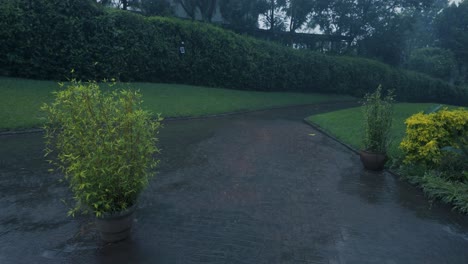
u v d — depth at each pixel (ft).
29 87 39.52
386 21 112.47
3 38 39.91
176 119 42.29
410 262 11.69
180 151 26.71
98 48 47.80
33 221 13.73
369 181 20.80
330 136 35.55
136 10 78.89
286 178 20.84
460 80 143.43
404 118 40.93
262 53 74.59
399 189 19.45
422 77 109.60
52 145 25.59
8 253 11.36
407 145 21.43
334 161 25.46
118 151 11.53
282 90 82.74
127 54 51.70
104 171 10.89
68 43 44.75
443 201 17.29
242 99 61.98
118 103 12.35
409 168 21.53
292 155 26.94
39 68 43.47
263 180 20.25
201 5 84.07
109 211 11.61
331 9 111.14
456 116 20.77
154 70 57.00
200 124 40.22
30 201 15.66
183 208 15.60
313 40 110.01
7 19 39.37
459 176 18.84
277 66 77.87
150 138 13.03
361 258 11.83
